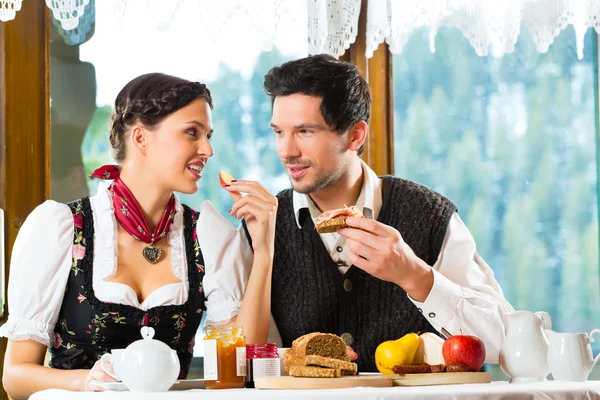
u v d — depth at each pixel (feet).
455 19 9.39
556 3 9.62
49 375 5.99
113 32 9.00
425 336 5.75
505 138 10.14
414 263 6.23
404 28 9.13
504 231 10.10
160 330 6.63
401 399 4.34
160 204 6.87
